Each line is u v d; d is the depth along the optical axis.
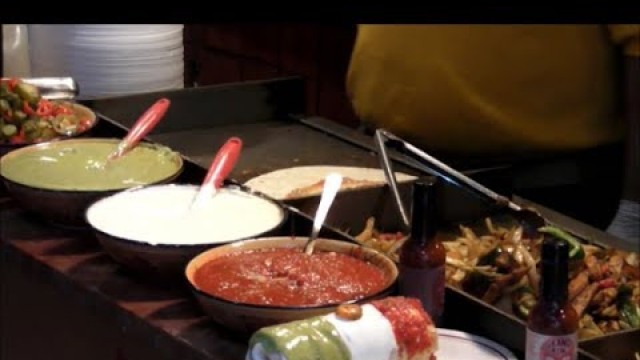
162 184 1.35
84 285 1.23
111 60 1.93
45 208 1.36
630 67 1.77
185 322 1.13
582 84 1.88
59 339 1.32
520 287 1.22
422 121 1.96
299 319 1.03
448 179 1.34
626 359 1.07
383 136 1.38
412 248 1.07
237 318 1.05
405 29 1.93
